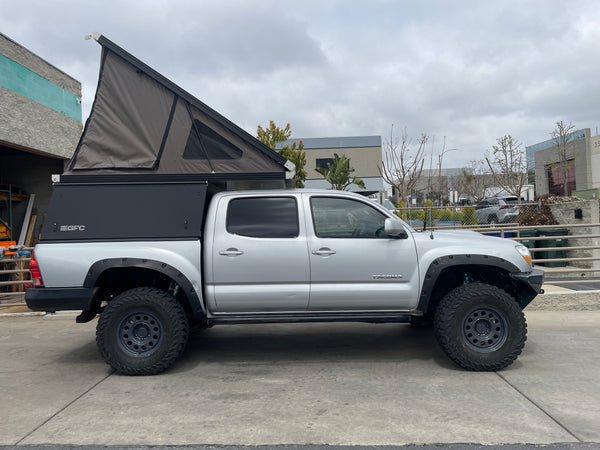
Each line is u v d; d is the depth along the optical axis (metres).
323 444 3.46
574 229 11.68
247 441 3.53
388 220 5.07
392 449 3.36
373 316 5.25
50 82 11.61
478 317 5.04
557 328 6.88
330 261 5.17
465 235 5.51
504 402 4.18
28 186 12.80
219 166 5.67
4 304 8.70
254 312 5.29
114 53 5.77
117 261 5.06
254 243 5.18
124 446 3.49
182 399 4.40
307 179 39.50
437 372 5.07
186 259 5.14
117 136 5.70
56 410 4.18
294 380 4.90
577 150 36.62
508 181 28.47
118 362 5.02
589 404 4.10
